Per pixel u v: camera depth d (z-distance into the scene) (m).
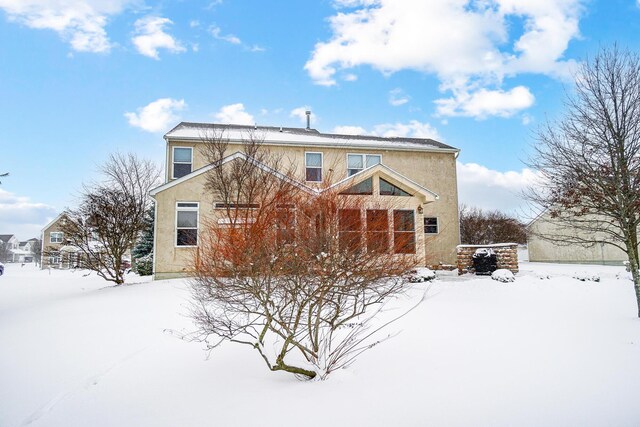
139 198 21.31
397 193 14.49
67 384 4.33
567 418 3.09
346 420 3.15
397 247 4.66
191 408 3.53
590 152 7.18
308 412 3.33
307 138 19.28
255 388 4.01
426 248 18.92
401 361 4.68
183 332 6.48
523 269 15.33
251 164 12.48
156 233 13.73
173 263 13.73
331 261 4.15
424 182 19.58
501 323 6.60
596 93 7.11
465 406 3.35
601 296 9.46
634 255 7.17
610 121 6.93
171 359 5.14
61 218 17.33
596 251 20.81
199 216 13.83
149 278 19.17
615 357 4.67
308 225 4.36
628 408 3.25
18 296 13.82
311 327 4.73
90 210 15.59
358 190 13.88
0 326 7.70
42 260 40.78
